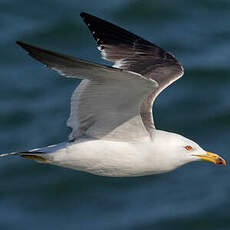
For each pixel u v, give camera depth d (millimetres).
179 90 20031
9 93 20328
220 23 24016
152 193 16781
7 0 25047
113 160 9469
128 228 15711
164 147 9445
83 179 17297
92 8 24609
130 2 24656
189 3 24922
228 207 16297
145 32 23469
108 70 8062
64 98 20000
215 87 20219
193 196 16625
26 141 18547
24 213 16391
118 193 16859
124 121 9227
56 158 9562
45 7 24609
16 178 17453
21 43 7684
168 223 15891
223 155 17672
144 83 8328
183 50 22375
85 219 16125
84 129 9445
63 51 22125
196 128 18781
